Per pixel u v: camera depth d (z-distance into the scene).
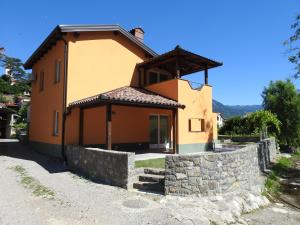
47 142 14.96
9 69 58.34
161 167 9.38
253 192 9.25
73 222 5.64
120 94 12.12
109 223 5.68
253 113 24.19
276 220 7.46
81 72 13.69
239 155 9.23
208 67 17.14
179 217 6.24
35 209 6.35
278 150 24.69
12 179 9.20
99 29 14.29
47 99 15.58
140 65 16.45
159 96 14.47
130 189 8.21
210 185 8.04
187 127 14.89
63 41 13.63
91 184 8.75
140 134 15.86
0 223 5.50
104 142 14.05
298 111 27.33
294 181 13.20
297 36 16.09
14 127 31.48
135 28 18.16
